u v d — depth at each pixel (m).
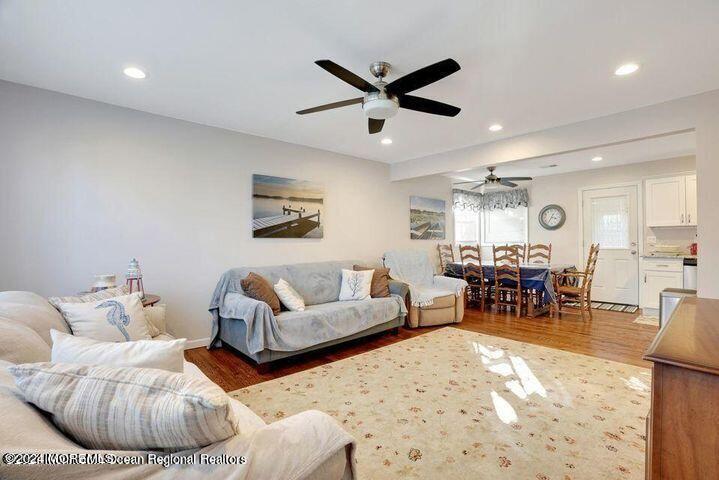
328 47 2.11
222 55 2.21
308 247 4.41
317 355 3.31
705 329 1.14
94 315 1.87
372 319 3.65
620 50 2.17
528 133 3.86
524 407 2.23
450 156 4.66
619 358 3.12
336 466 0.92
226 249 3.67
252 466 0.78
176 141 3.35
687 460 0.83
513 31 1.96
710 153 2.73
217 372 2.87
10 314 1.46
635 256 5.51
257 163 3.93
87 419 0.77
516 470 1.64
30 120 2.65
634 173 5.51
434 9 1.77
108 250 2.98
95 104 2.92
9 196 2.57
